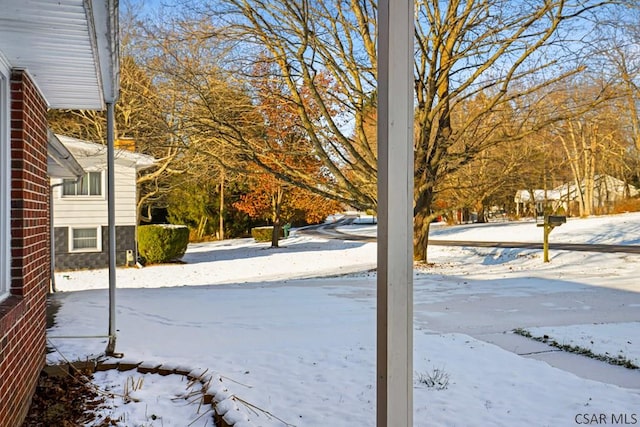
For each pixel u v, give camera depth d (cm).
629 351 574
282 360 534
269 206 2577
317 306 891
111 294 549
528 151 1714
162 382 472
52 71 399
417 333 677
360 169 1506
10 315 316
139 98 1698
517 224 3122
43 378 468
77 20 294
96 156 1738
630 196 3716
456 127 1731
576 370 512
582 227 2519
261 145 1625
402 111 228
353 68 1362
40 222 460
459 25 1407
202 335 652
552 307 892
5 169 362
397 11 227
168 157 1872
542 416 388
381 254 228
